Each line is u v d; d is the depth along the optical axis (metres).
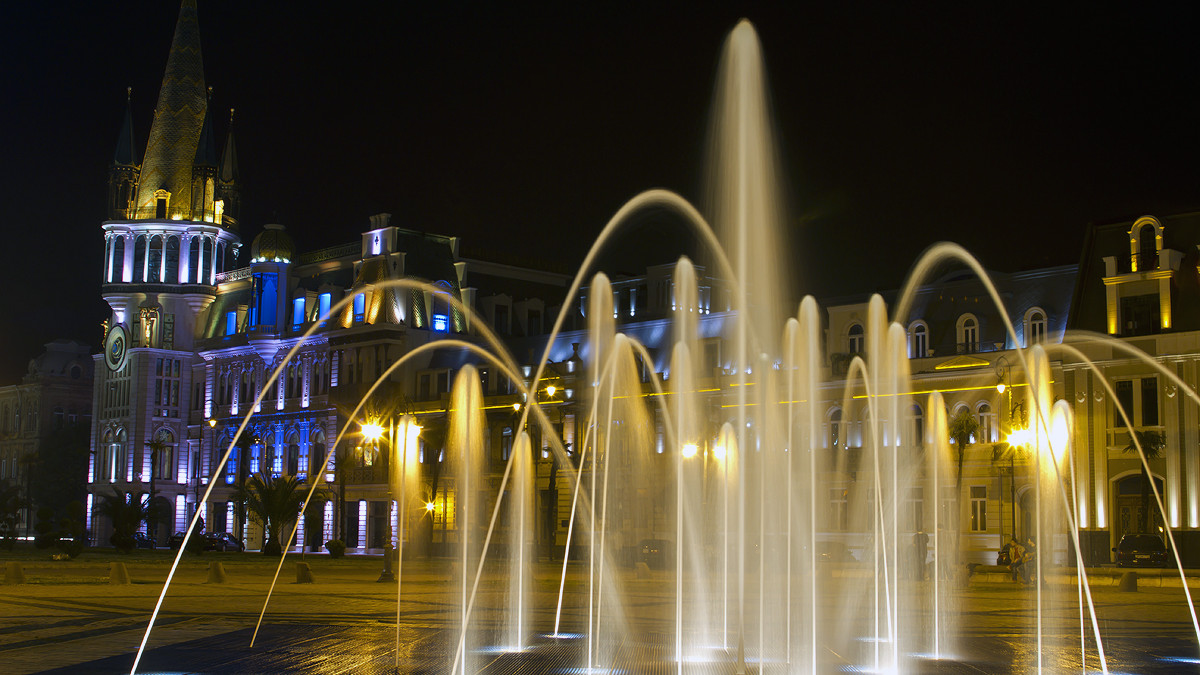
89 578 49.91
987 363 71.88
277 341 120.56
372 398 107.62
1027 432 63.19
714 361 86.50
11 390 173.75
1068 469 69.38
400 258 110.31
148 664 21.89
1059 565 67.81
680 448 39.84
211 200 138.50
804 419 76.75
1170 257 68.69
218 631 28.14
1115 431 68.44
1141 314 69.44
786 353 78.19
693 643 26.20
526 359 102.12
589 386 91.56
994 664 23.08
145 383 132.50
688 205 41.12
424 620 31.56
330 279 119.12
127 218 137.62
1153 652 25.77
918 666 22.59
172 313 135.00
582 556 83.69
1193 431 65.88
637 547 71.69
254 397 124.06
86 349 172.50
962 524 71.44
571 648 25.02
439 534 99.75
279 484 95.69
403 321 109.12
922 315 79.56
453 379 104.44
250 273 129.50
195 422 132.75
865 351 79.12
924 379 74.50
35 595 39.91
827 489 76.44
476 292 113.25
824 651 24.91
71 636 26.70
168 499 132.50
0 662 22.06
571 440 91.50
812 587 27.97
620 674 21.03
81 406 170.00
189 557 84.25
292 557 91.00
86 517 137.38
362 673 20.75
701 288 93.88
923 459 73.56
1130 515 67.75
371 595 42.25
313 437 115.44
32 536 158.75
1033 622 32.97
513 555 91.19
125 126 141.00
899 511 73.75
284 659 22.73
